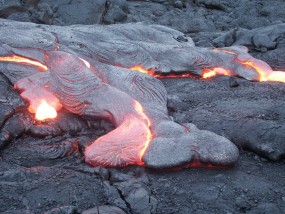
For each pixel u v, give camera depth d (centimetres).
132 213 368
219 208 376
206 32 976
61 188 400
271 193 398
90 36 666
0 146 478
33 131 506
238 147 484
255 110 539
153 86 566
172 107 565
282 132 470
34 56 577
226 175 429
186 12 1172
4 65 571
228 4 1280
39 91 532
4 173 420
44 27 683
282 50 790
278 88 632
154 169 434
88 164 445
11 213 361
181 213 369
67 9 987
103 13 1022
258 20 1045
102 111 505
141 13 1123
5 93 540
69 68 545
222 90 629
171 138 455
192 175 430
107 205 375
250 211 372
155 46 689
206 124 518
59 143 498
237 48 732
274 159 454
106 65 592
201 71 679
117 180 418
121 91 526
